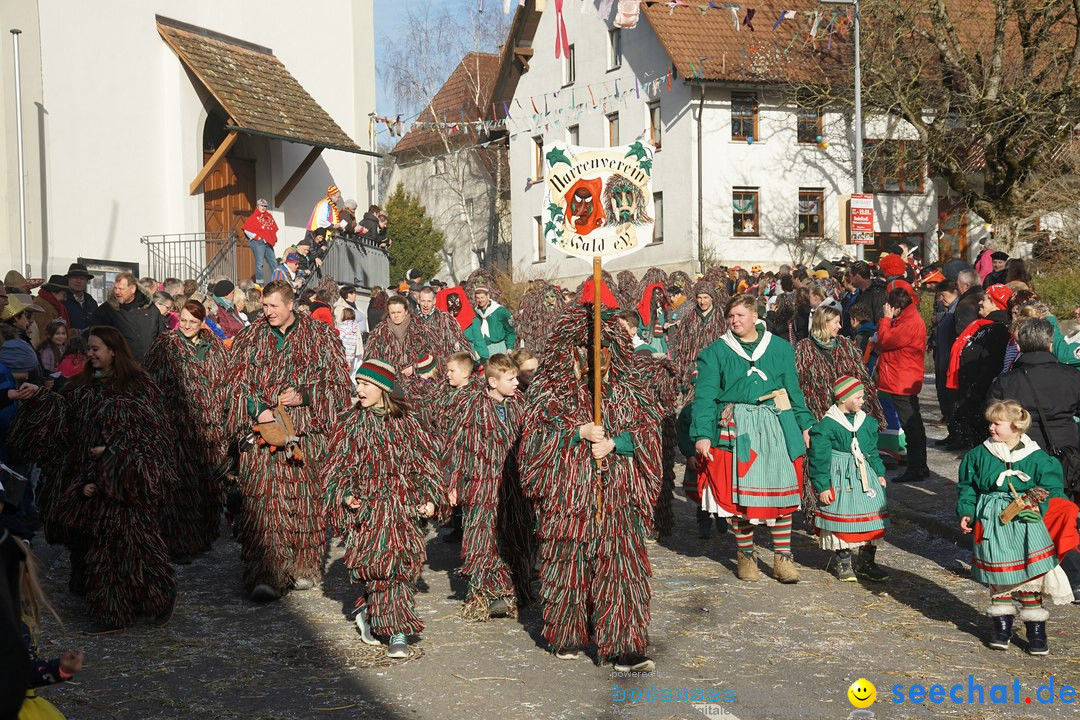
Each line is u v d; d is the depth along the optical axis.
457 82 51.66
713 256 33.66
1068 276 21.98
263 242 21.06
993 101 27.20
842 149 35.09
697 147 34.00
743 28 33.91
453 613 7.25
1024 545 6.25
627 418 5.88
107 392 6.86
